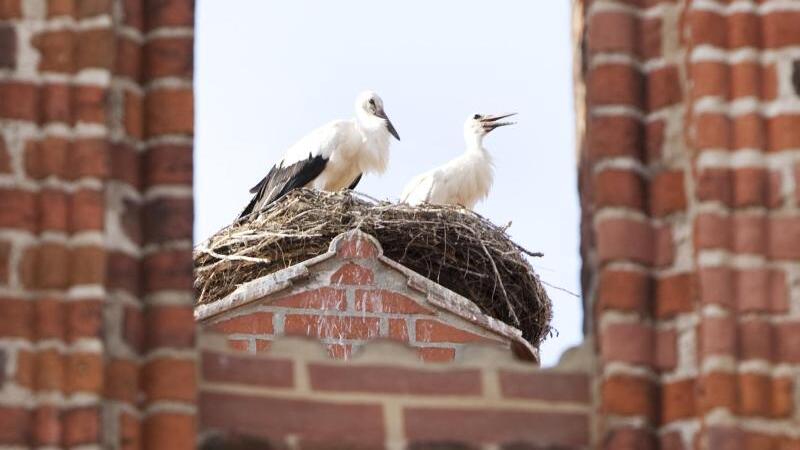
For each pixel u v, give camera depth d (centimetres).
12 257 957
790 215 991
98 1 998
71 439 930
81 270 957
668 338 988
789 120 1004
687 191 1010
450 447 998
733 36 1017
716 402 959
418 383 1010
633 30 1038
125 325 965
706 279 980
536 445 1002
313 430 992
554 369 1020
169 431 954
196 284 2281
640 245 1004
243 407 989
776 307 977
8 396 934
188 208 994
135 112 1004
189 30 1020
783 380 964
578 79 1112
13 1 995
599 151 1020
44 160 974
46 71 988
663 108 1026
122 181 991
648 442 973
